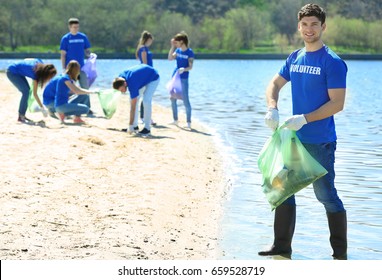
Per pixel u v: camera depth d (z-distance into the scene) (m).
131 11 180.50
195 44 178.88
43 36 182.38
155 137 19.44
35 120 20.67
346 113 30.39
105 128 20.16
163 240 10.20
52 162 14.50
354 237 10.95
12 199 11.53
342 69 9.49
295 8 190.88
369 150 19.44
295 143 9.56
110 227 10.52
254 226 11.37
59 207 11.34
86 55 22.92
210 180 14.74
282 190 9.64
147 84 19.31
